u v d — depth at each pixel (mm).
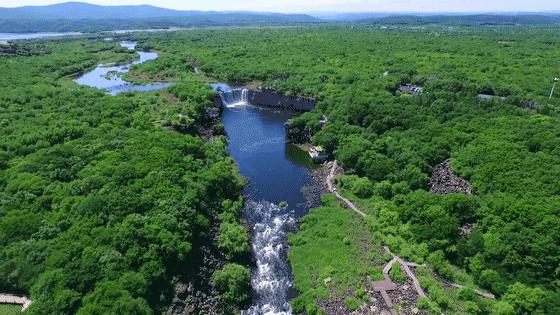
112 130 91062
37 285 44875
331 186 82875
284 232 69062
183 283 51969
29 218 54656
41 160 71688
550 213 57688
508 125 89938
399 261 57719
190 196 63844
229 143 107562
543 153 75812
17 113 101500
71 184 63969
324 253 61688
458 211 63875
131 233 51750
